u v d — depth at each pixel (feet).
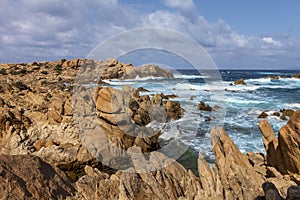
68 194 16.79
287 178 21.76
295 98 104.17
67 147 40.06
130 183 17.72
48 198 15.12
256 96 110.22
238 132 55.62
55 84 121.08
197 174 32.30
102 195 17.20
